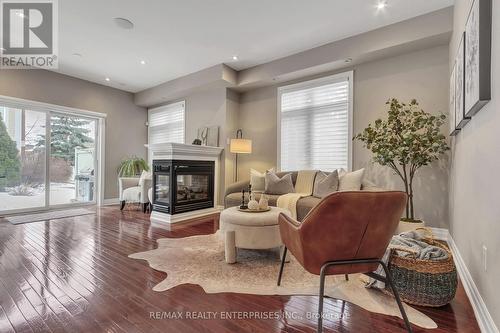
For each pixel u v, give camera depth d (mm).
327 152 4453
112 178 6359
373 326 1569
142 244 3131
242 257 2715
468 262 2061
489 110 1607
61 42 4098
